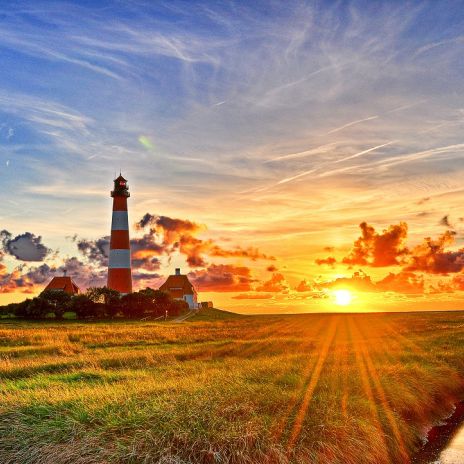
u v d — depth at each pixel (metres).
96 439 12.30
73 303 120.31
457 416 20.53
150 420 13.27
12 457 12.02
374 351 31.36
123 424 13.07
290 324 82.00
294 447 12.96
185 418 13.32
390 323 78.50
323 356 28.94
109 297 123.19
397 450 15.57
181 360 31.98
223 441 12.35
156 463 11.52
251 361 28.02
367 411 16.50
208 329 66.50
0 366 27.25
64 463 11.70
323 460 12.80
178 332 59.03
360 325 73.69
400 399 18.98
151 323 101.25
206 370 23.73
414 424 18.36
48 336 51.88
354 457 13.62
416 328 61.53
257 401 15.36
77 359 30.62
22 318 119.12
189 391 16.38
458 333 48.66
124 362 29.38
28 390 17.44
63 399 15.37
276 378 20.23
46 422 13.39
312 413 14.99
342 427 14.34
